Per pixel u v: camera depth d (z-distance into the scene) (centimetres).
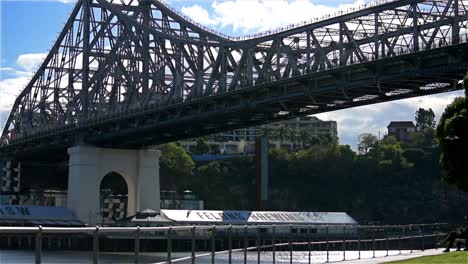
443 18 8525
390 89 9762
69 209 14100
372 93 9988
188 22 12369
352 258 5775
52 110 15788
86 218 14012
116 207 17712
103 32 14562
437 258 5200
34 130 16100
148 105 12625
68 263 2581
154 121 12675
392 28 9250
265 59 10594
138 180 14712
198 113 11681
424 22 8769
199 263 3575
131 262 3247
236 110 11031
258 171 17262
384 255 6150
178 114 12094
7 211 13400
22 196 17312
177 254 3647
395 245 7525
